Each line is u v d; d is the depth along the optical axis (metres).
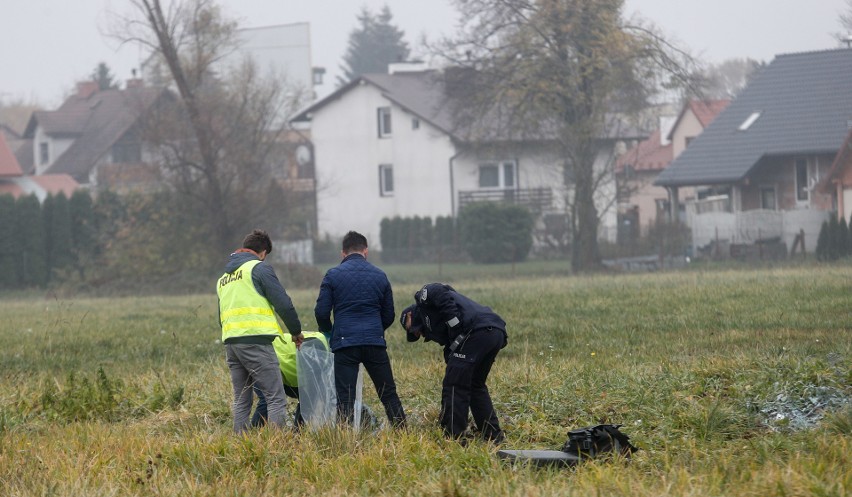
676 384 35.81
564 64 151.00
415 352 50.53
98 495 23.78
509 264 186.88
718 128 194.62
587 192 159.88
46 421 36.72
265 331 32.00
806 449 26.67
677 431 30.16
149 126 153.88
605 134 161.12
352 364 31.55
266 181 161.38
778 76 198.88
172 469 26.84
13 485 25.38
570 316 63.28
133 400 39.09
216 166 155.00
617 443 27.14
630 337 52.25
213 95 157.12
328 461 27.00
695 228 176.62
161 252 155.25
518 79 150.75
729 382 36.50
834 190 171.00
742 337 49.75
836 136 180.50
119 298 132.62
